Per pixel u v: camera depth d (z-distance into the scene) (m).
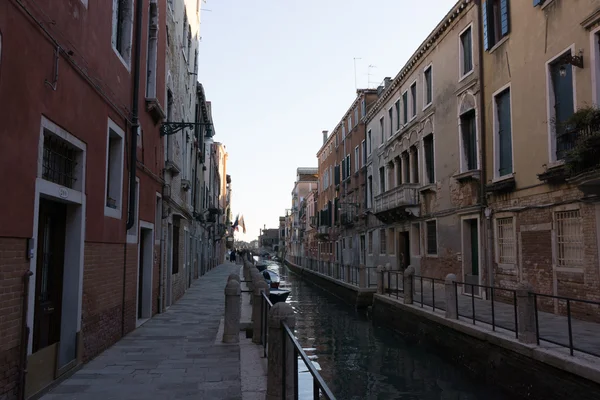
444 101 16.95
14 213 4.37
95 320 6.89
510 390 7.91
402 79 21.66
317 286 32.47
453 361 10.26
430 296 15.44
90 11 6.44
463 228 15.38
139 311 10.96
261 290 7.96
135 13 9.02
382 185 25.55
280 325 4.55
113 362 6.67
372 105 26.92
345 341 13.80
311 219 52.34
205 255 32.62
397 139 22.41
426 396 8.45
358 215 29.52
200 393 5.29
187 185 17.06
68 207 6.12
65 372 5.77
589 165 8.82
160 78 11.63
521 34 12.24
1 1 4.07
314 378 2.72
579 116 8.87
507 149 13.12
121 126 8.12
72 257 6.09
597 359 6.47
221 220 53.81
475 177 14.47
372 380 9.55
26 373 4.62
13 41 4.31
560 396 6.62
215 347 7.77
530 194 11.80
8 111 4.24
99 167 6.90
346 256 33.56
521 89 12.23
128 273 8.77
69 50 5.62
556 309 10.75
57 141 5.67
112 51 7.50
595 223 9.57
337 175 37.81
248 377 5.88
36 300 5.39
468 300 13.90
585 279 9.84
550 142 10.92
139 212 9.65
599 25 9.52
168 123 12.13
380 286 17.06
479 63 14.33
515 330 8.12
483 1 14.32
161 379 5.84
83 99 6.21
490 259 13.58
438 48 17.55
